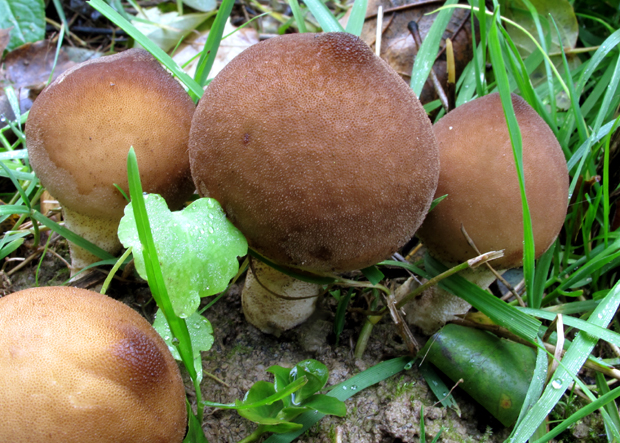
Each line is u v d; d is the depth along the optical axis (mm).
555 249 176
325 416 148
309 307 162
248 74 123
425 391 154
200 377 133
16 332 107
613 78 179
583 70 203
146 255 115
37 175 150
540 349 142
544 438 129
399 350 162
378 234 126
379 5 232
